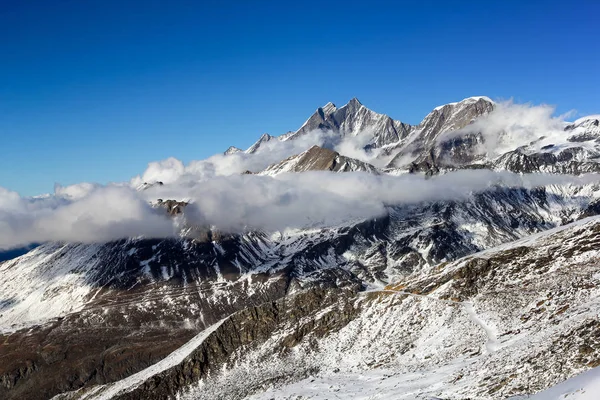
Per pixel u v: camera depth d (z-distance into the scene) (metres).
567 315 107.31
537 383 74.44
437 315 137.50
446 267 164.50
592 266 131.88
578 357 76.12
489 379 84.38
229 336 162.00
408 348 129.38
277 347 153.00
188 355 159.25
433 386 95.06
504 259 151.75
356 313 155.00
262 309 167.38
